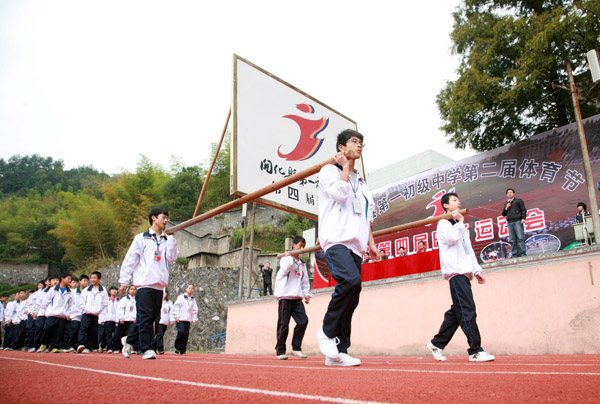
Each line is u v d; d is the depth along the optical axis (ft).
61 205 191.62
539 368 9.52
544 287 20.38
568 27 37.96
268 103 26.48
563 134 35.22
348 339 12.21
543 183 35.55
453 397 5.28
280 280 21.03
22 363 12.25
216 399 5.21
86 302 31.42
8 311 50.78
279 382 7.01
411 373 8.66
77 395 5.58
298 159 27.09
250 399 5.20
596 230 26.58
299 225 100.48
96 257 115.65
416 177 44.83
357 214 11.70
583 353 18.76
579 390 5.55
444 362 13.79
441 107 47.32
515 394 5.39
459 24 47.96
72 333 32.01
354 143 11.91
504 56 43.60
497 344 21.38
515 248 30.25
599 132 33.53
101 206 118.32
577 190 33.63
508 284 21.56
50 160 312.09
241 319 35.81
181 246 94.07
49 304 31.55
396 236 45.16
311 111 29.07
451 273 14.35
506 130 45.21
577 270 19.54
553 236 34.14
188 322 34.22
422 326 24.35
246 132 24.77
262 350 33.37
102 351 36.58
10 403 5.06
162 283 16.14
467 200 40.19
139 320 15.83
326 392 5.79
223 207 17.44
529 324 20.53
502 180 38.14
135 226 116.88
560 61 39.86
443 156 53.88
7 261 137.90
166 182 122.83
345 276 10.75
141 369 10.23
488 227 38.14
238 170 23.79
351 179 12.24
